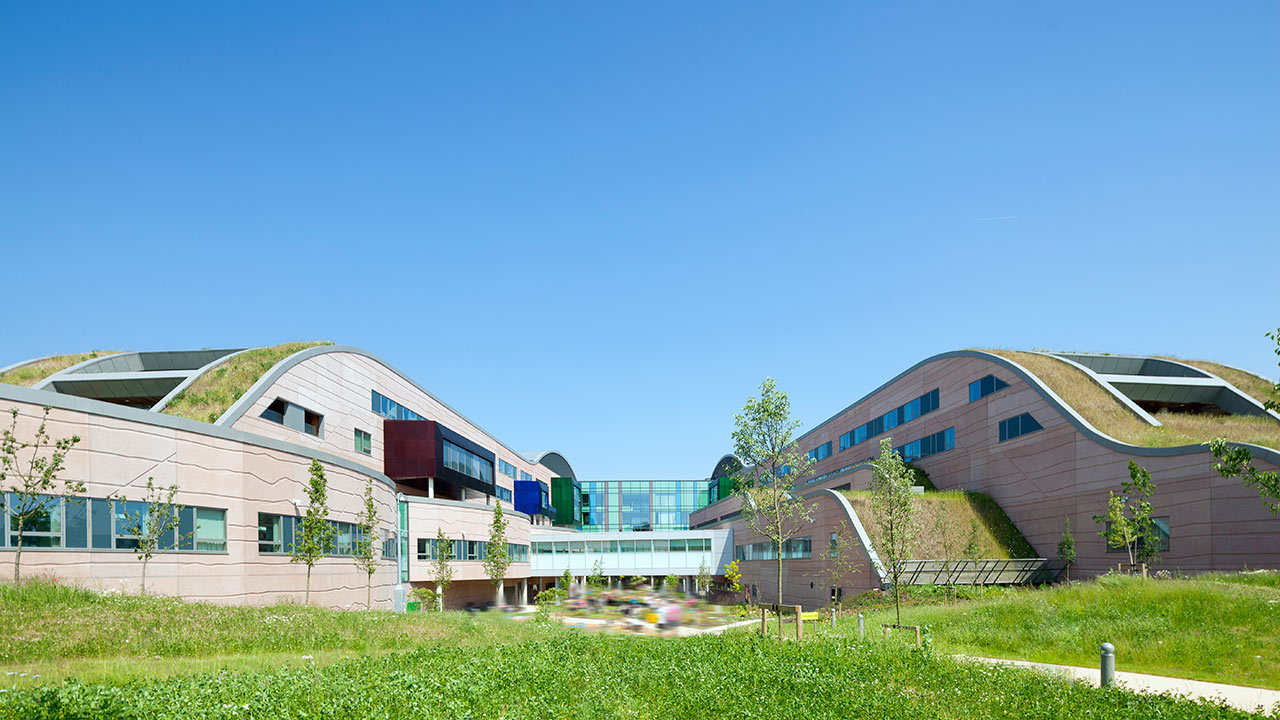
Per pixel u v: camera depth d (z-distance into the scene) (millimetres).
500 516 63219
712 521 106188
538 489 102188
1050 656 23812
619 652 21781
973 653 24656
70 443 27281
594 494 129625
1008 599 34125
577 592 74000
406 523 57906
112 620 23672
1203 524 40594
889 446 35562
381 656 21219
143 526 30797
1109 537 44469
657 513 129750
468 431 83125
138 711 12680
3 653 19641
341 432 55719
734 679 16844
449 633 28703
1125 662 22266
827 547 56562
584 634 27906
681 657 20438
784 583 64688
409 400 68875
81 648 20828
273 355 51750
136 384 47906
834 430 95625
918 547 52750
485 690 15211
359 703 13547
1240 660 20797
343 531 43938
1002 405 59938
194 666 19094
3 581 25641
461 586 65875
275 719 12570
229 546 34562
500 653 21359
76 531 28469
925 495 60469
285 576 37844
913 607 40562
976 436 63375
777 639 24828
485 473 83688
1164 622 25312
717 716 13750
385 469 63344
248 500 35844
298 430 49219
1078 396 54438
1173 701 15070
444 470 67500
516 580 74625
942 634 28359
